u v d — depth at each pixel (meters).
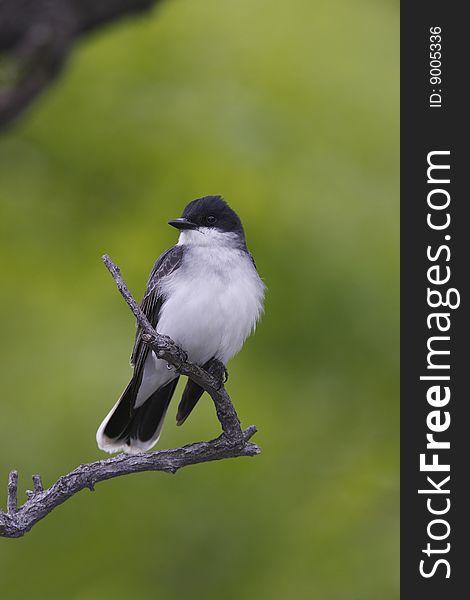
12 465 10.80
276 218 11.66
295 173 11.95
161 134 12.35
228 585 11.48
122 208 12.34
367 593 11.59
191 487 11.52
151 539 11.47
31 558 11.40
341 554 11.79
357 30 12.85
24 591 11.30
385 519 12.12
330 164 12.10
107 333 11.43
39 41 10.48
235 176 11.80
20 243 12.18
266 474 11.68
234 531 11.57
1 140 12.67
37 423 10.96
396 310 11.67
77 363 11.23
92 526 11.44
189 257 9.05
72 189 12.56
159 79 12.77
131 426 8.97
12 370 11.40
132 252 11.94
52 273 12.05
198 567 11.49
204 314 8.84
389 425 12.20
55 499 7.01
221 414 7.46
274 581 11.54
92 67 12.88
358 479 12.16
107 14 10.95
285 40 12.71
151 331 7.34
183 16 12.98
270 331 11.71
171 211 11.93
